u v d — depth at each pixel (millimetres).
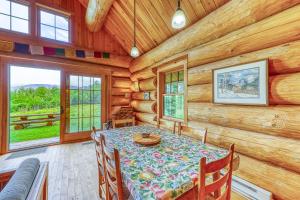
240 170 1779
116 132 2277
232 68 1894
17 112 6871
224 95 2004
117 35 4344
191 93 2586
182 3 2389
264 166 1572
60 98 3920
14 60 3256
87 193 1988
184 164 1196
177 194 886
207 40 2234
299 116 1343
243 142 1778
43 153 3324
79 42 4066
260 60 1599
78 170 2598
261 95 1597
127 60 4758
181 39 2688
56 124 7105
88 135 4367
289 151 1390
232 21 1855
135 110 4859
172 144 1703
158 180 969
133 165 1177
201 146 1636
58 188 2088
